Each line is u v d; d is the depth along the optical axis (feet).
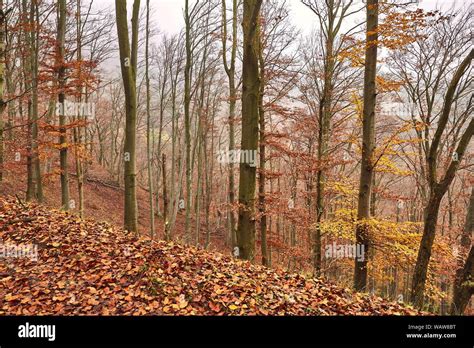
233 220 46.60
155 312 15.16
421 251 21.49
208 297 16.38
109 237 23.67
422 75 42.75
